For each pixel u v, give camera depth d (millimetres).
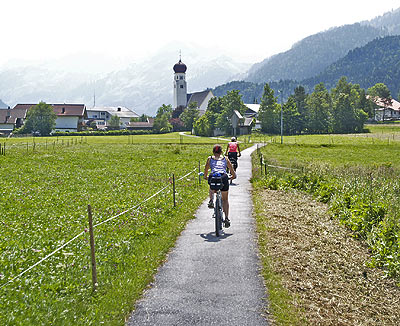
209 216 12273
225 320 5645
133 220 11117
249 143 78250
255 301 6203
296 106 156250
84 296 6281
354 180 17953
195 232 10297
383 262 8211
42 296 6105
